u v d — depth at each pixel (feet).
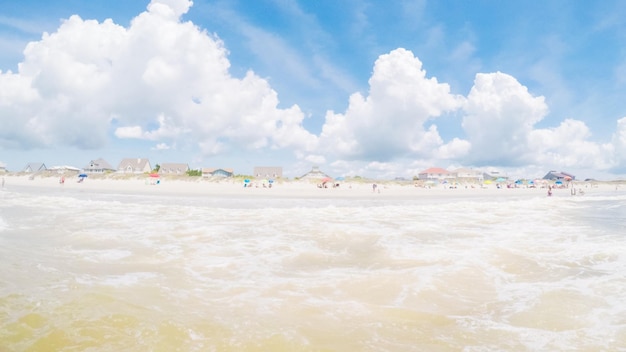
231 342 12.69
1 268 21.11
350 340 13.23
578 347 12.80
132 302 16.34
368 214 59.62
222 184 258.78
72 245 30.09
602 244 32.76
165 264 24.67
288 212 61.77
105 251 28.12
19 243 30.14
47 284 18.38
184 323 14.20
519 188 307.58
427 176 477.36
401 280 21.45
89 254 26.78
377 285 20.48
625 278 22.09
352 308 16.70
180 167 444.55
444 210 67.62
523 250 30.09
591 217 56.65
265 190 197.26
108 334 12.80
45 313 14.32
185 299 17.35
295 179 285.84
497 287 20.31
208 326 14.03
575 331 14.25
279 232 39.55
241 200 108.58
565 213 63.00
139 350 11.73
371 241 34.65
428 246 32.19
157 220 48.19
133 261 25.17
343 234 38.47
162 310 15.57
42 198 85.46
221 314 15.47
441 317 15.75
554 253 28.96
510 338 13.58
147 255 27.25
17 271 20.67
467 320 15.43
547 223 48.52
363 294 18.88
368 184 295.69
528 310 16.66
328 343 12.92
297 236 37.17
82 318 14.05
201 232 38.78
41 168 419.13
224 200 106.73
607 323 15.05
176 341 12.57
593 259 27.02
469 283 21.02
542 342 13.23
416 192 213.05
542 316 15.89
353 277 22.15
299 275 22.65
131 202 87.10
